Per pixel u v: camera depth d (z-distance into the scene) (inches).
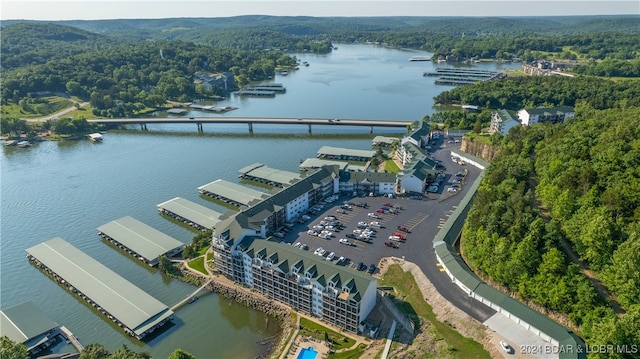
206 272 7367.1
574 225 6151.6
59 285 7283.5
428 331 5565.9
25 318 6161.4
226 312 6574.8
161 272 7583.7
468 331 5428.2
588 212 6067.9
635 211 6028.5
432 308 5940.0
